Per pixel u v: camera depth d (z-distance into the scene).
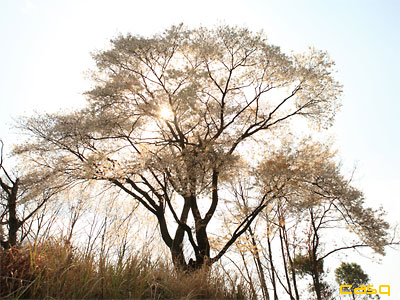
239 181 14.34
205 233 11.72
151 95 12.01
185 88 11.05
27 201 11.20
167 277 5.19
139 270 4.82
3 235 9.32
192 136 13.55
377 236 12.77
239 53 12.38
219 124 13.68
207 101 12.70
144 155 11.49
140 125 12.77
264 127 13.38
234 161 11.58
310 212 16.27
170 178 11.39
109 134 12.16
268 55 12.08
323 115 13.00
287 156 12.48
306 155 12.75
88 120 11.95
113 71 12.62
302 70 12.36
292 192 12.57
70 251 4.52
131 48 11.51
